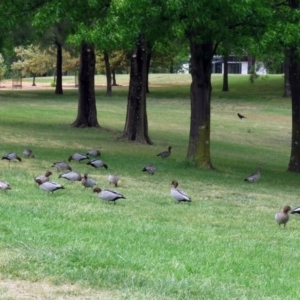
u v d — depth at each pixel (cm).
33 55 6688
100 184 1614
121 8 1733
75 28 2106
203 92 2133
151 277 817
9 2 2153
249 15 1819
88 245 954
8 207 1202
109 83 5628
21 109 4053
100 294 729
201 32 1909
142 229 1132
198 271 887
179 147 2870
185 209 1403
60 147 2414
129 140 2834
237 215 1402
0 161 1858
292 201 1672
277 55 2155
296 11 1877
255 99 5725
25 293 713
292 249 1109
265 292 817
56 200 1334
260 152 3162
